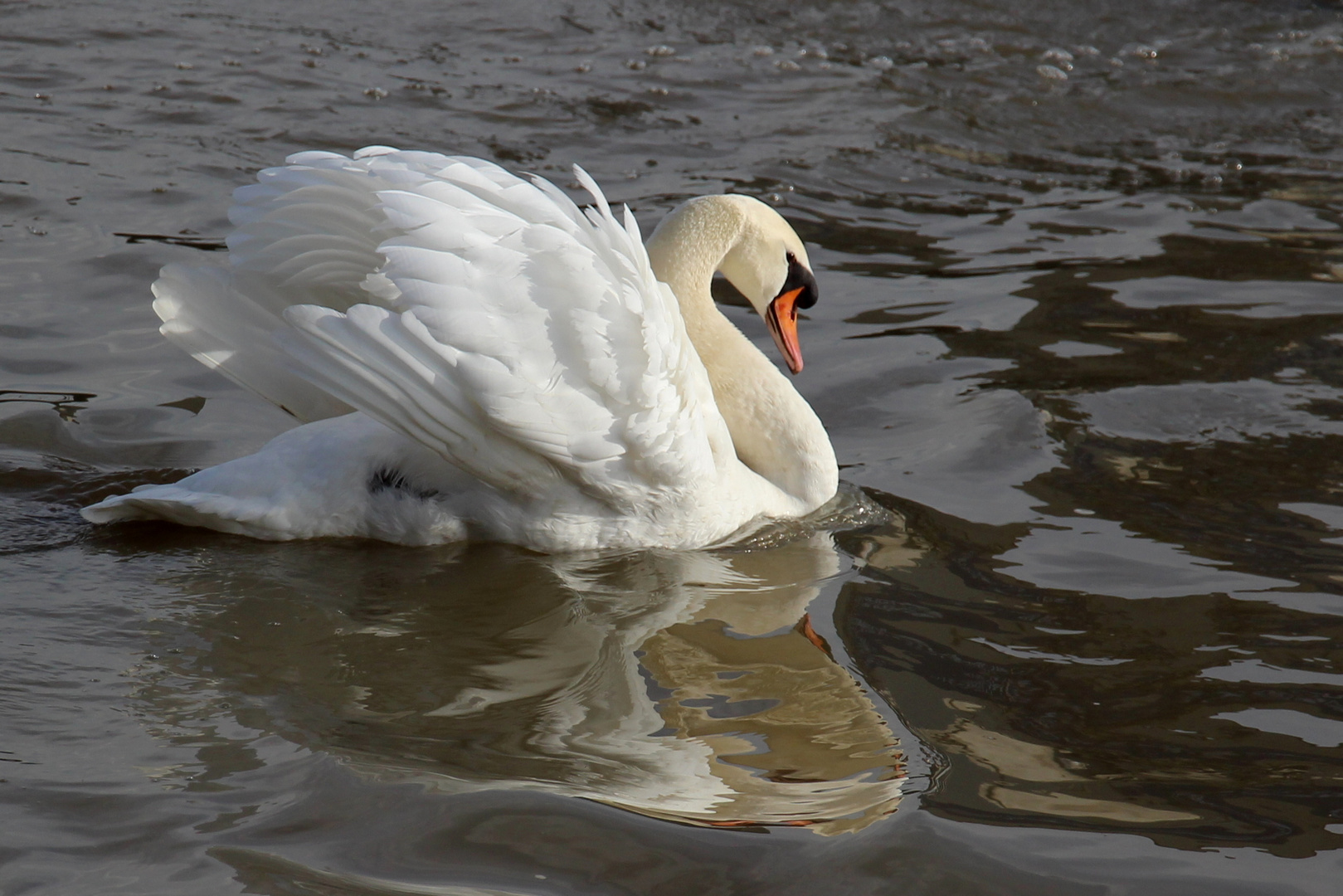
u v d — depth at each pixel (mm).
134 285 13883
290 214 9625
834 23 25891
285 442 9672
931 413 12422
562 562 9742
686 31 25000
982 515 10555
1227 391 12820
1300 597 9297
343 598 8945
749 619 8953
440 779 6887
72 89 19500
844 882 6195
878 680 8164
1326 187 19484
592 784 6895
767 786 6961
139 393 11797
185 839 6305
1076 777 7188
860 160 19734
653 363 9266
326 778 6848
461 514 9727
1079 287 15609
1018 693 8062
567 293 8992
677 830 6527
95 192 16094
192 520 9602
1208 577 9586
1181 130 21828
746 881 6168
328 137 18594
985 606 9180
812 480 10883
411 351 8688
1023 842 6578
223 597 8820
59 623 8336
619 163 18859
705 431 10125
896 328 14406
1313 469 11297
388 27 23797
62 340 12625
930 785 7039
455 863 6203
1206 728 7719
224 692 7688
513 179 9438
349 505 9609
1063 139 21266
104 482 10336
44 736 7113
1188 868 6430
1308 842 6668
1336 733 7699
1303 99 23344
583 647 8469
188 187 16500
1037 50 25156
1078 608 9148
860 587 9461
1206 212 18359
